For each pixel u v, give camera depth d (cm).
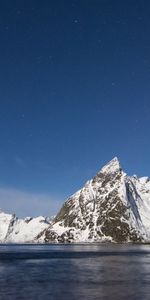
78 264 12050
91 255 16800
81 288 7050
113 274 9181
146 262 12562
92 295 6291
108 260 13512
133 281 7912
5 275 9219
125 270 10056
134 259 13975
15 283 7788
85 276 8875
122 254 17450
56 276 8950
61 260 13925
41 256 16425
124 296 6175
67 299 5925
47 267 11219
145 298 6000
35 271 10156
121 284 7500
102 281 7962
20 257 15925
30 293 6519
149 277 8569
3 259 14700
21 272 9912
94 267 10962
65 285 7450
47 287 7212
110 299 5919
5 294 6419
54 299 5928
